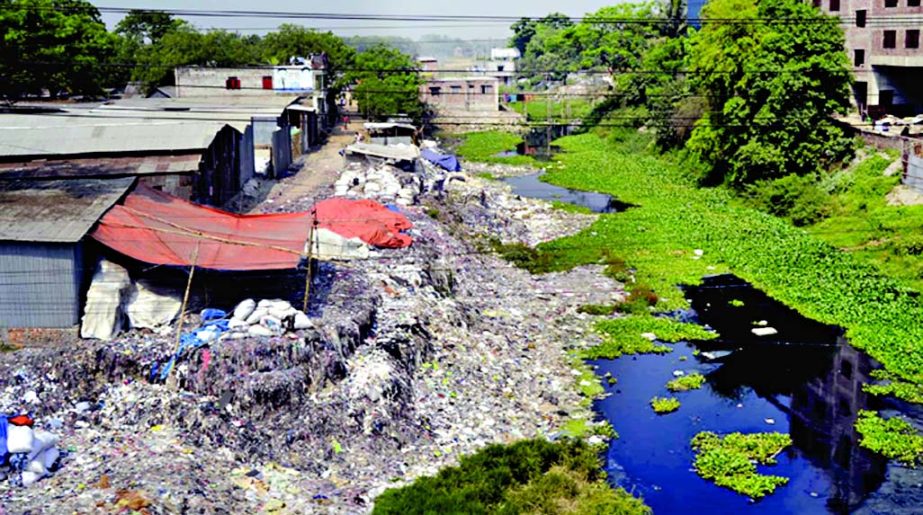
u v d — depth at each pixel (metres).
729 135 49.16
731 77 48.44
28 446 17.48
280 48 78.06
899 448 21.86
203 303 23.83
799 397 25.22
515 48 168.00
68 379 20.86
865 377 26.39
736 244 39.22
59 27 55.00
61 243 21.88
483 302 31.78
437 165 54.75
